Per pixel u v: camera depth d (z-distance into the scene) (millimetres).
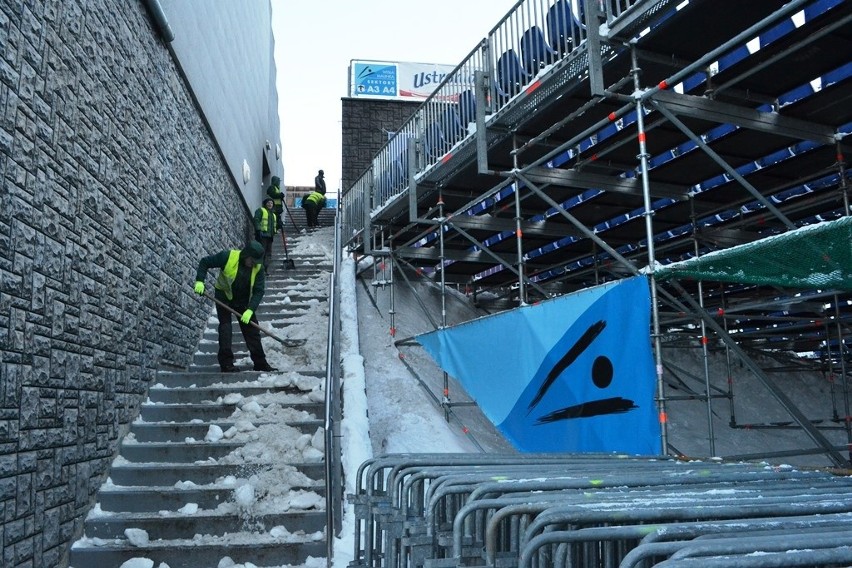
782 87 5500
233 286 6941
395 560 2691
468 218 8484
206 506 4910
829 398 12227
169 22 6863
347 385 6785
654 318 4430
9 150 3658
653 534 1570
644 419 4230
